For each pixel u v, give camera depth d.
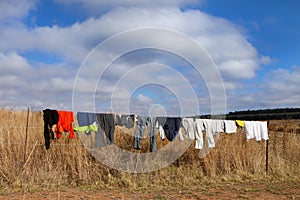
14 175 7.90
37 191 7.30
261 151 11.17
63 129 8.05
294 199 7.10
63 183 8.05
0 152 8.34
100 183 8.19
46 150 8.70
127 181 8.23
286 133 12.62
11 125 9.04
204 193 7.60
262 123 10.64
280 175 9.87
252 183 8.92
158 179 8.79
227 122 10.10
